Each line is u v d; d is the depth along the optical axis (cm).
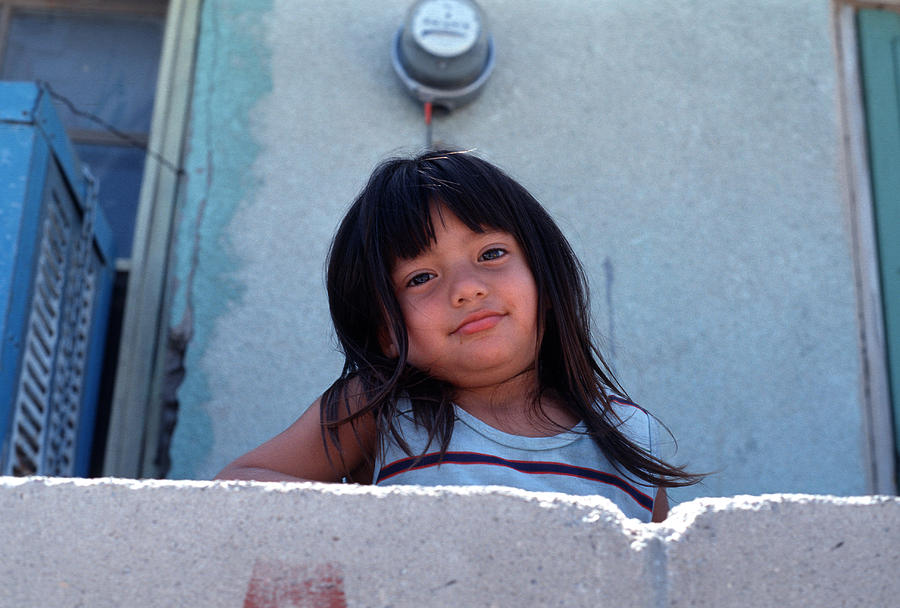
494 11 370
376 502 125
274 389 315
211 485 125
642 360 329
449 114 354
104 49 395
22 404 272
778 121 367
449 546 123
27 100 284
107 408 336
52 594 121
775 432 326
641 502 178
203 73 354
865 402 341
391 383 172
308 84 355
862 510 128
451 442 171
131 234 372
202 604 121
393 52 354
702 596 123
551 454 174
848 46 389
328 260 222
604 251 341
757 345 336
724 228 349
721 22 379
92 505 124
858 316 351
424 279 180
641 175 353
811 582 124
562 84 363
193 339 318
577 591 122
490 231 183
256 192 339
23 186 274
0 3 395
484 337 174
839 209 358
